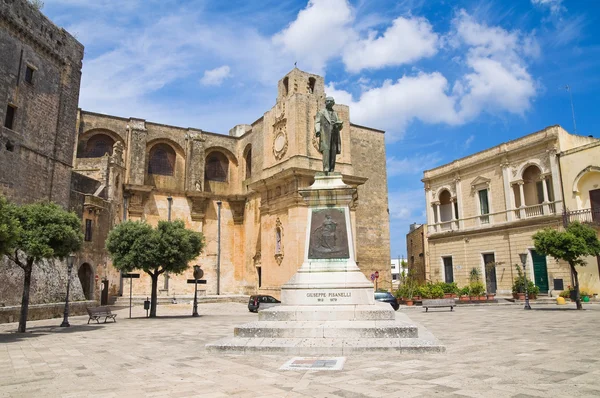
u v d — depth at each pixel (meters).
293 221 36.28
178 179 47.91
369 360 9.53
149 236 26.56
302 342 10.76
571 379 7.62
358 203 46.66
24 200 28.02
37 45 29.55
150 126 47.00
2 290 23.27
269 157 41.22
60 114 31.69
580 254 25.86
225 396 6.88
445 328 16.72
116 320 24.36
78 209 34.06
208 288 45.81
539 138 37.28
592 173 33.44
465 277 43.44
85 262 34.66
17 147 27.56
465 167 44.28
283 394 6.92
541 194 37.81
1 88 26.52
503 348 11.18
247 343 10.98
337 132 15.54
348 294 12.75
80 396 7.15
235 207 48.75
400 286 41.66
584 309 25.55
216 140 50.03
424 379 7.73
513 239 38.88
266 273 39.47
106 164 39.16
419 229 53.56
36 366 10.12
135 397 6.98
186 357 10.64
